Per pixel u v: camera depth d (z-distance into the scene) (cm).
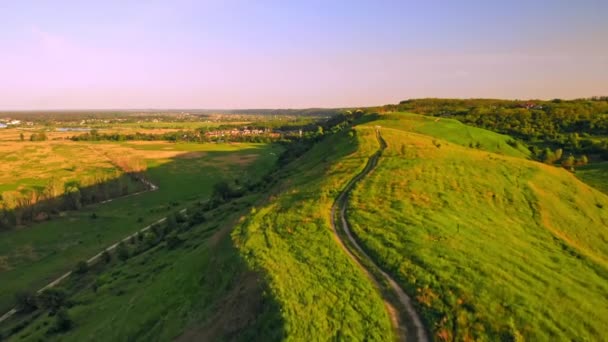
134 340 3198
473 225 3491
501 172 5294
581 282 2692
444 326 2112
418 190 4300
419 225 3319
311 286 2506
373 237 3178
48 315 5009
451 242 3011
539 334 2050
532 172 5422
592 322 2197
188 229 7000
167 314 3259
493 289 2369
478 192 4469
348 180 4972
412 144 7038
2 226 8944
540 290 2441
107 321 3884
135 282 4984
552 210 4312
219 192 9238
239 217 4491
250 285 2702
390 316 2223
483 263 2697
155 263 5478
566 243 3475
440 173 4988
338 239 3266
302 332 2066
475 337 2047
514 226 3684
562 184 5428
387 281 2567
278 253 3066
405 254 2844
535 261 2916
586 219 4422
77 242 8306
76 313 4631
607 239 4056
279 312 2253
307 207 4094
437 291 2377
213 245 3888
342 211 3919
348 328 2094
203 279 3409
